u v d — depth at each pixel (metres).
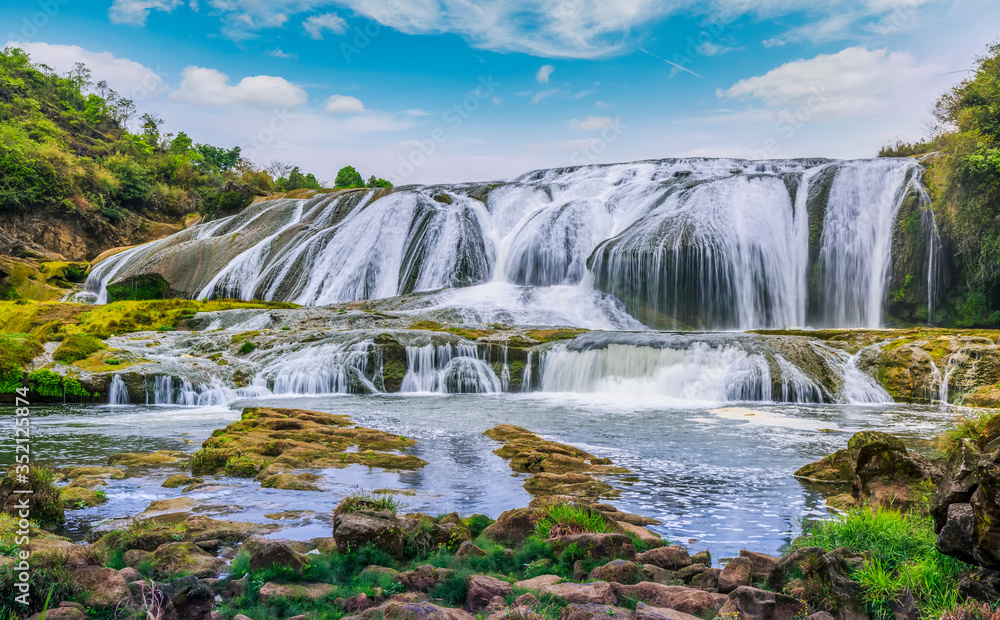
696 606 5.57
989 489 5.11
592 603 5.61
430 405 20.61
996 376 20.09
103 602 5.52
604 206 44.50
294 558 6.67
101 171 80.81
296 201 56.97
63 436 15.45
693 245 36.00
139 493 10.19
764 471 11.80
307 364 24.45
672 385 22.55
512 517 7.88
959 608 5.05
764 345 22.62
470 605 5.92
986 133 34.78
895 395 21.59
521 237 43.53
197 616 5.63
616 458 12.91
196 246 52.09
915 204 35.19
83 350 24.11
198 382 22.50
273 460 12.18
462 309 33.31
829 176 38.88
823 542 6.91
